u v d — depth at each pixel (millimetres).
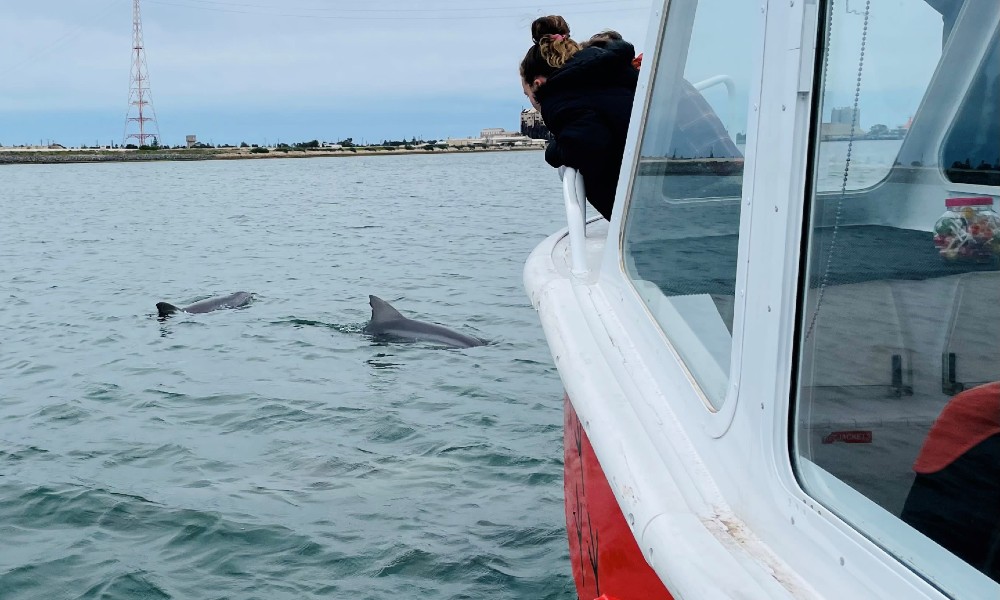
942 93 1797
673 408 2316
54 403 9242
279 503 6453
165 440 7945
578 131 3525
